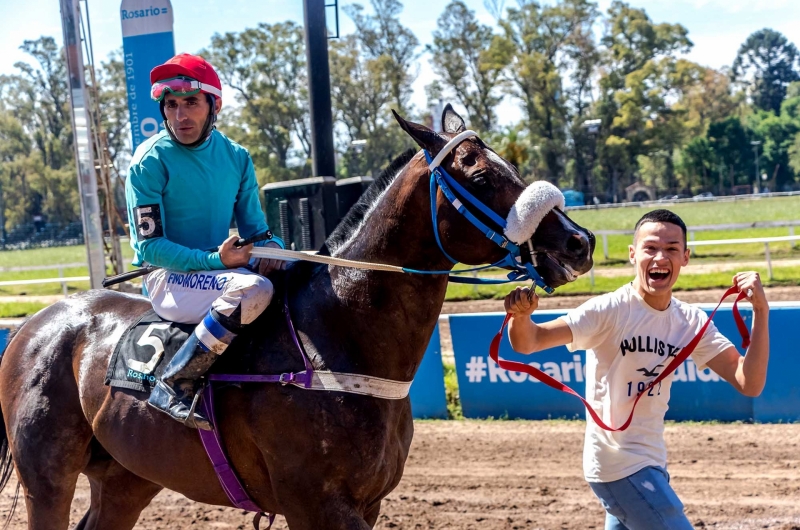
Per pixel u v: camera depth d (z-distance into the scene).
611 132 58.94
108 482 3.27
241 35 47.38
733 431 5.95
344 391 2.54
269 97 47.81
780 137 72.75
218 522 4.65
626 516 2.69
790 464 5.20
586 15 57.38
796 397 6.07
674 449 5.60
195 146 2.88
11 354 3.32
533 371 2.85
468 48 56.72
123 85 50.75
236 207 3.12
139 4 7.97
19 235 57.09
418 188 2.59
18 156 58.41
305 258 2.69
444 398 6.82
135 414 2.85
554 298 12.75
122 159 51.03
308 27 8.25
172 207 2.87
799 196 43.50
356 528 2.49
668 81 58.56
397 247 2.62
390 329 2.61
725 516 4.41
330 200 8.03
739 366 2.76
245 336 2.73
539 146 58.38
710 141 72.00
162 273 2.91
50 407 3.11
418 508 4.71
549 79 55.88
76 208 59.28
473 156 2.53
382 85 55.38
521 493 4.91
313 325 2.65
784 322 6.07
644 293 2.79
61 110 57.62
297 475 2.54
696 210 37.94
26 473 3.12
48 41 56.53
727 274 13.59
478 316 6.67
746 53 96.38
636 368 2.75
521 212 2.37
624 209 44.16
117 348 2.98
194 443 2.74
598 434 2.79
